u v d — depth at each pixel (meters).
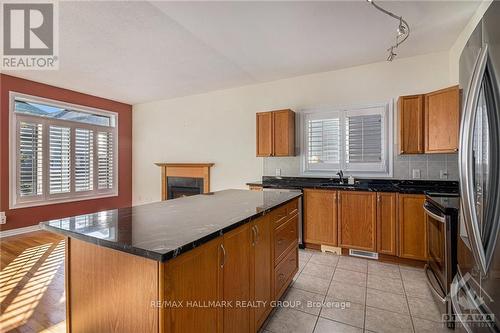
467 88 1.26
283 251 2.21
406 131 3.22
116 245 1.07
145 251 0.99
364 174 3.75
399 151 3.38
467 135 1.14
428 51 3.32
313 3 2.32
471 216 1.12
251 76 4.21
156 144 5.74
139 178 5.97
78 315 1.33
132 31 2.77
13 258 3.18
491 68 1.03
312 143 4.09
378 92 3.66
